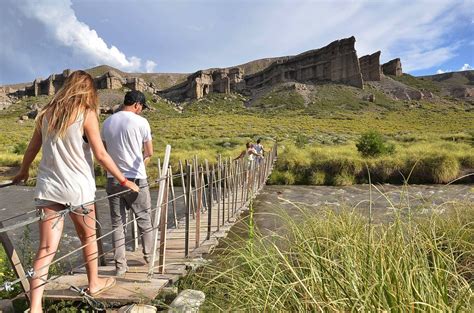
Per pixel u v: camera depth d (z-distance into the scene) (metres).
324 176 18.39
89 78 2.92
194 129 54.72
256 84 172.38
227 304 3.24
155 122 75.00
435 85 168.50
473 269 3.25
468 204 5.51
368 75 164.00
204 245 5.37
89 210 2.92
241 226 7.79
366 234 3.69
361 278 2.54
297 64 163.00
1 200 14.93
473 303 2.30
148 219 4.10
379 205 10.04
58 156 2.73
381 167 18.34
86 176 2.85
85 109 2.80
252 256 3.31
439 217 4.85
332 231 3.81
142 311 3.17
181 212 11.25
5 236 2.87
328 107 121.38
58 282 3.46
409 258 2.61
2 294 4.32
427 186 16.28
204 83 171.25
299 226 4.04
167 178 4.17
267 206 11.37
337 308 2.36
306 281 2.69
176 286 3.99
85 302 3.20
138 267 4.21
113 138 3.83
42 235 2.71
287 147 25.41
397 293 2.24
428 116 97.75
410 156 18.84
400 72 179.88
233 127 58.75
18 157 25.23
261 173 14.23
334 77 154.12
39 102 162.62
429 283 2.32
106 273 3.93
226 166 7.61
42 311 2.89
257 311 2.67
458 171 18.06
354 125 67.44
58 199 2.72
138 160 3.89
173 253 4.90
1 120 105.94
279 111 115.75
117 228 3.85
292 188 16.75
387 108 121.81
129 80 168.75
